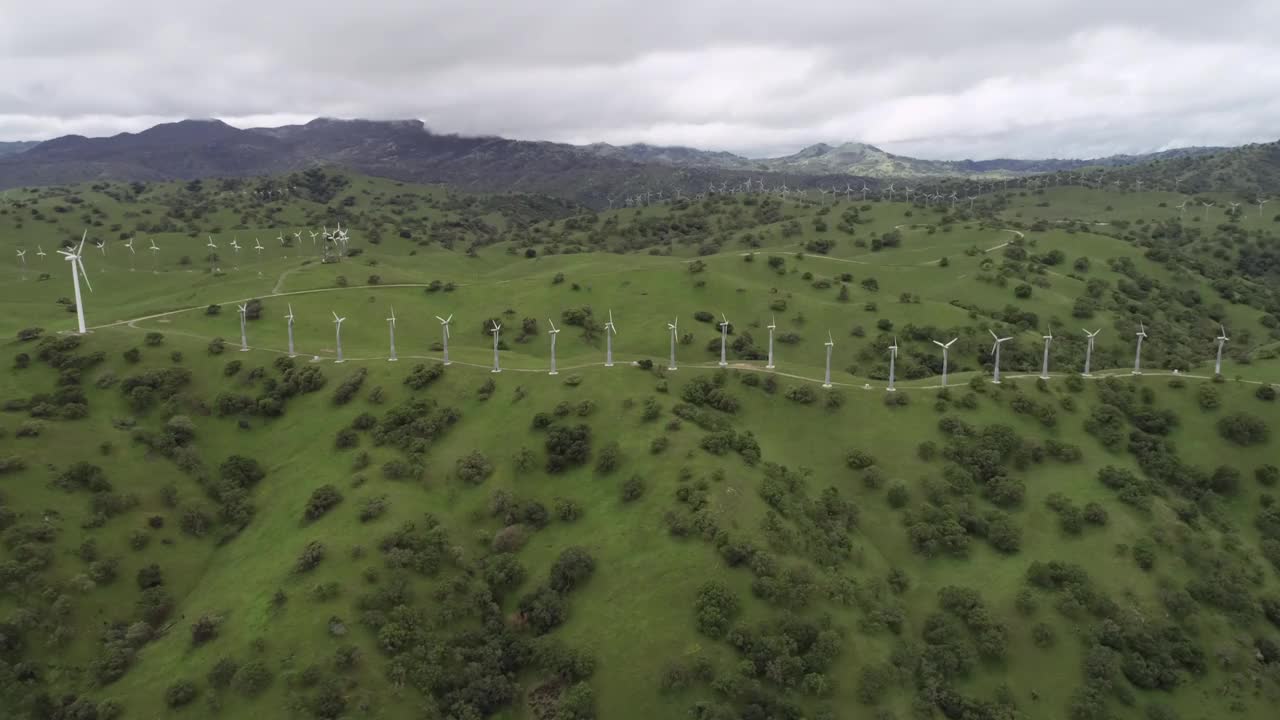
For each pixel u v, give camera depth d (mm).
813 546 117875
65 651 99812
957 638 109688
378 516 122375
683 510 119188
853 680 99500
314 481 134625
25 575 104188
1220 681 105812
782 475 134125
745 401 161875
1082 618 112125
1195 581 117688
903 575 121312
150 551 117750
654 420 143625
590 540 120312
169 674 96812
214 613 105438
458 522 126312
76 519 117312
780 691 96562
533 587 113750
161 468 134375
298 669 95312
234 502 131125
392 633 101125
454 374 163500
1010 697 102438
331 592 105938
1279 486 138500
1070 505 130500
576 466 136000
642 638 102875
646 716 94562
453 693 97188
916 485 140250
